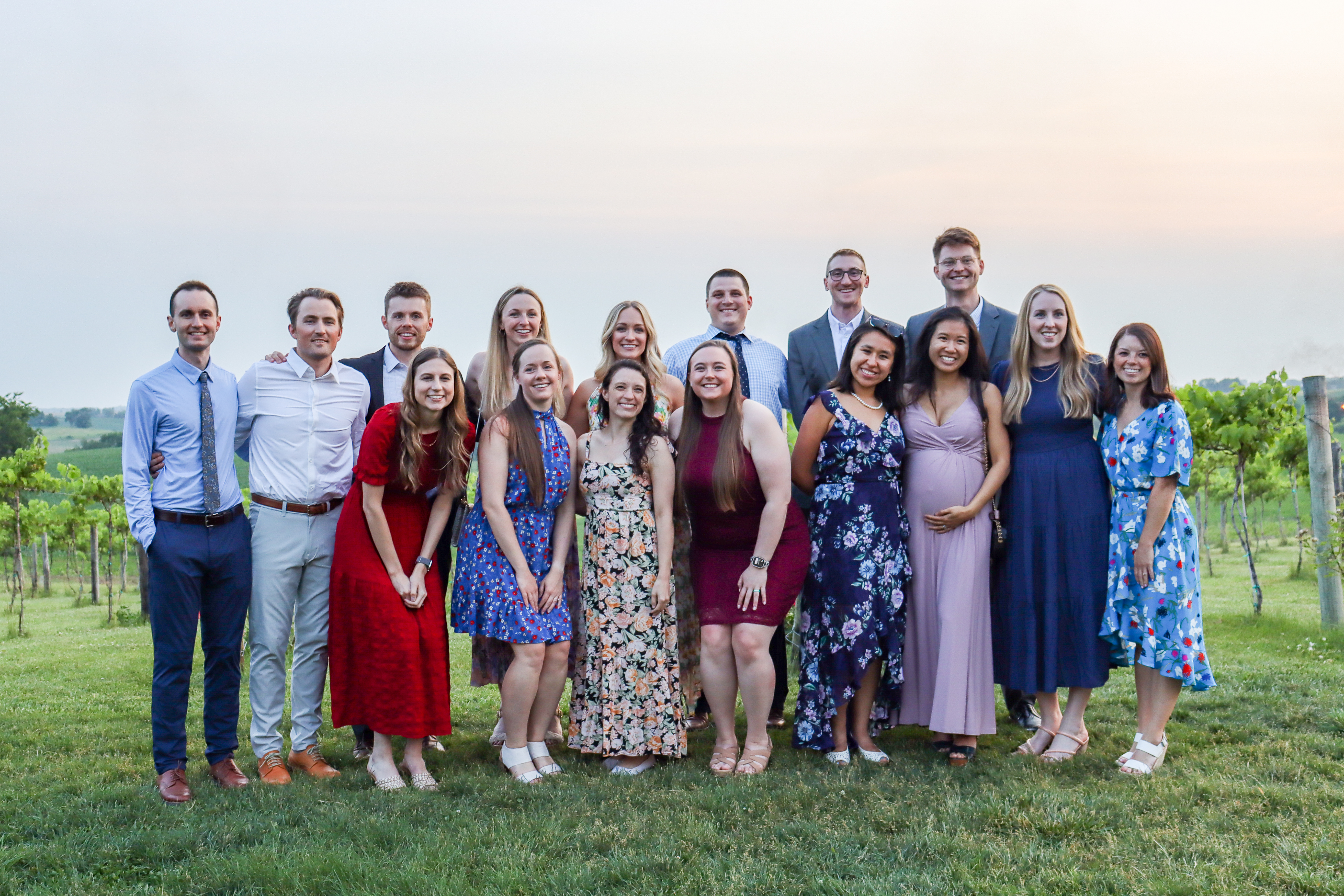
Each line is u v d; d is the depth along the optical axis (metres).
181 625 4.41
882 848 3.62
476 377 5.46
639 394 4.79
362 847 3.67
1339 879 3.20
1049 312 4.74
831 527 4.86
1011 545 4.85
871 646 4.75
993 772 4.54
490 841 3.74
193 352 4.55
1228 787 4.19
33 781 4.71
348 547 4.63
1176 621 4.50
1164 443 4.48
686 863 3.53
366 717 4.55
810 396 5.99
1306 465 13.41
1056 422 4.79
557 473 4.82
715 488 4.77
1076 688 4.82
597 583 4.86
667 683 4.86
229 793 4.39
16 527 20.80
